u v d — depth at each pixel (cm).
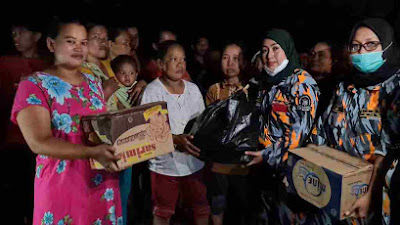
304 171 204
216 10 626
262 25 586
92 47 294
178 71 271
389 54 194
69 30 185
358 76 205
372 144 198
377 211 196
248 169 269
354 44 201
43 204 187
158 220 281
